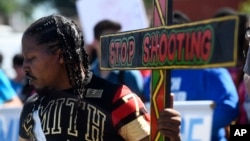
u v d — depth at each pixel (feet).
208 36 7.99
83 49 11.02
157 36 9.12
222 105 18.25
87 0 25.59
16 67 29.81
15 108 21.93
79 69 10.84
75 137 10.73
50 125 10.96
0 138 22.20
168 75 9.33
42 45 10.78
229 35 7.63
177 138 9.25
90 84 10.89
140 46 9.57
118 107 10.59
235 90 18.44
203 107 18.42
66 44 10.76
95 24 24.48
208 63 7.98
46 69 10.82
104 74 20.97
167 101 9.35
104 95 10.70
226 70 18.63
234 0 69.87
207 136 18.54
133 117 10.54
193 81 18.62
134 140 10.55
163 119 9.29
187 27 8.42
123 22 24.93
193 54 8.29
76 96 10.81
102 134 10.65
